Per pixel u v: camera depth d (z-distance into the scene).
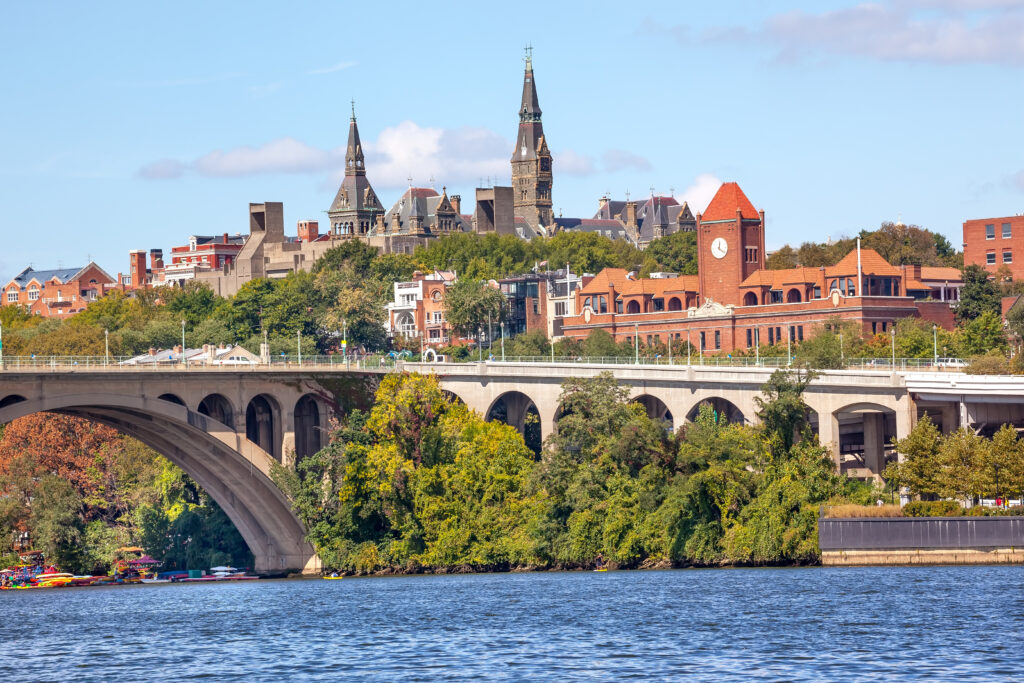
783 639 178.00
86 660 182.50
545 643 182.12
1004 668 155.00
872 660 161.62
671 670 159.50
